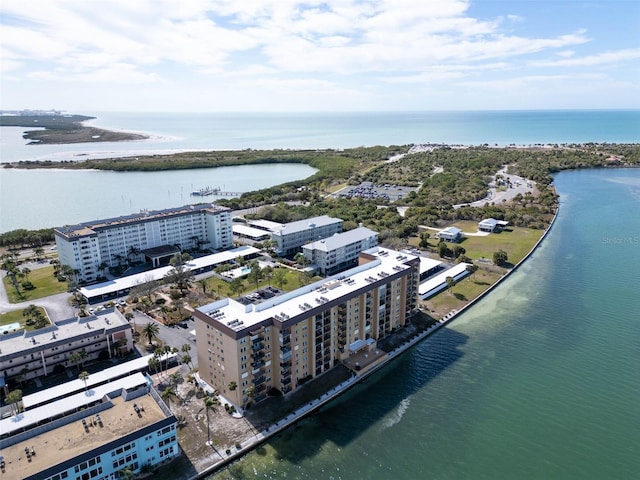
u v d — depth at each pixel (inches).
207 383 5359.3
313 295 5733.3
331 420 4911.4
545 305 7795.3
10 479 3427.7
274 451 4441.4
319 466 4269.2
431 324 7022.6
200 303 7672.2
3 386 5182.1
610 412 5044.3
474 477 4168.3
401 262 6973.4
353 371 5669.3
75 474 3656.5
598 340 6589.6
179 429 4635.8
